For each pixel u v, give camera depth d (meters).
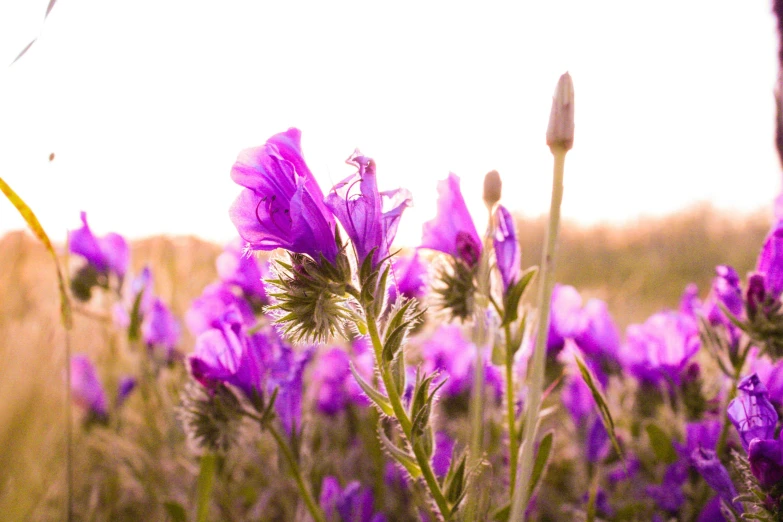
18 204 0.27
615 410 0.36
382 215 0.22
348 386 0.37
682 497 0.29
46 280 0.42
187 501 0.33
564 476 0.38
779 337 0.27
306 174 0.22
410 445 0.22
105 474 0.38
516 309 0.25
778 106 0.28
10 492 0.33
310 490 0.29
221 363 0.28
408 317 0.22
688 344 0.32
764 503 0.21
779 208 0.28
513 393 0.26
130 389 0.42
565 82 0.21
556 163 0.21
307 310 0.22
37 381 0.36
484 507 0.24
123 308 0.42
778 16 0.29
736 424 0.23
